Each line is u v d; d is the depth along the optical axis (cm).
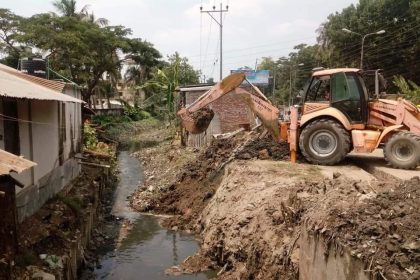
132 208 1519
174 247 1122
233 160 1323
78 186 1402
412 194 556
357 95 1123
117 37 4144
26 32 3319
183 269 961
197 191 1424
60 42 3328
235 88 1238
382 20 3275
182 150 2194
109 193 1761
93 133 2369
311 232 602
